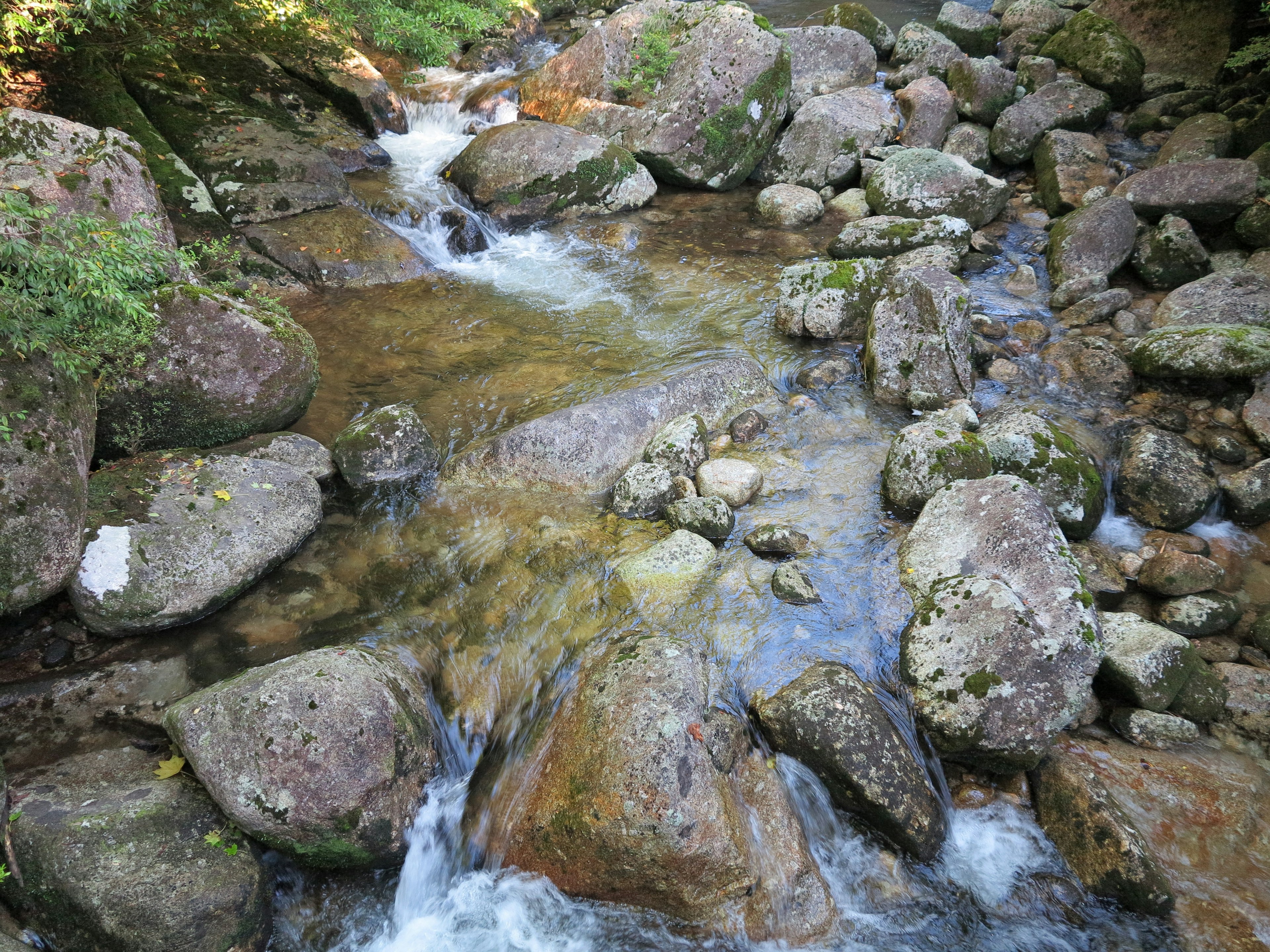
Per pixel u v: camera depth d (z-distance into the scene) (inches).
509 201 388.2
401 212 364.2
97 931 129.6
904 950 145.0
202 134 354.0
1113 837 147.3
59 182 227.6
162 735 162.6
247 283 313.3
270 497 204.7
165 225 260.8
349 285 326.0
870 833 159.8
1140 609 198.5
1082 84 433.7
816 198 392.2
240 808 143.3
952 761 168.9
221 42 412.5
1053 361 276.1
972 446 214.1
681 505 213.2
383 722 154.7
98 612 175.8
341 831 146.2
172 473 202.4
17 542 164.1
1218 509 221.9
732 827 146.6
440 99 492.7
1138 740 169.6
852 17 552.1
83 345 190.7
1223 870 147.9
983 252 348.5
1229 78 444.8
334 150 399.9
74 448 179.5
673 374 274.1
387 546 210.2
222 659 178.2
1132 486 222.1
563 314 314.3
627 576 199.5
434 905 154.4
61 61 334.0
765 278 339.3
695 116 408.5
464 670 180.9
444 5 415.2
